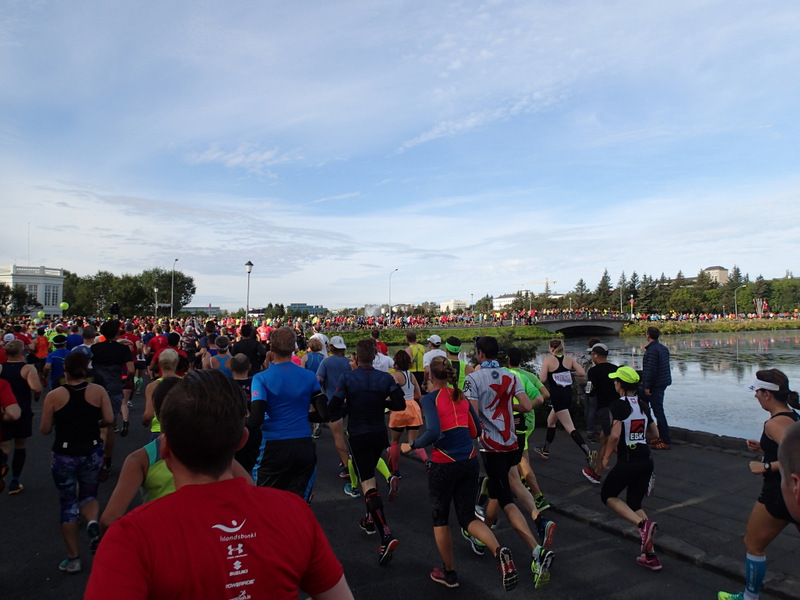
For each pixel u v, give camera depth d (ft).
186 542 4.35
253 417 13.83
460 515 13.85
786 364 94.94
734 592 13.48
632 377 15.37
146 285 316.19
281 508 4.91
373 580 14.29
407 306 435.53
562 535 17.33
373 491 15.83
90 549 15.71
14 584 13.96
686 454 26.61
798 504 7.06
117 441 30.66
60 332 42.47
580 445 23.20
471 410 14.44
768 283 411.13
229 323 98.63
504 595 13.43
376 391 17.22
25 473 24.35
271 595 4.52
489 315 260.83
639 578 14.32
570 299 377.71
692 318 277.23
